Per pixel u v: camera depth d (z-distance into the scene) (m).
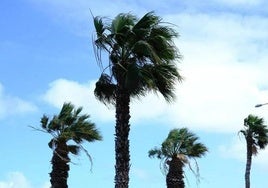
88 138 40.00
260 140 58.19
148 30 23.27
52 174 39.03
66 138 39.16
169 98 24.05
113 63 23.36
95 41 23.39
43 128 39.59
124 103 22.94
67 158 39.25
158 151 45.31
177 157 44.75
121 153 22.55
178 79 23.75
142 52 22.94
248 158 58.28
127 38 23.22
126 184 22.34
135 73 22.56
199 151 45.50
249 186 58.03
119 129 22.72
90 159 37.38
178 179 44.53
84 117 40.53
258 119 58.41
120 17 23.53
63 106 40.25
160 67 23.53
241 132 59.00
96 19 23.38
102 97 24.80
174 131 45.88
